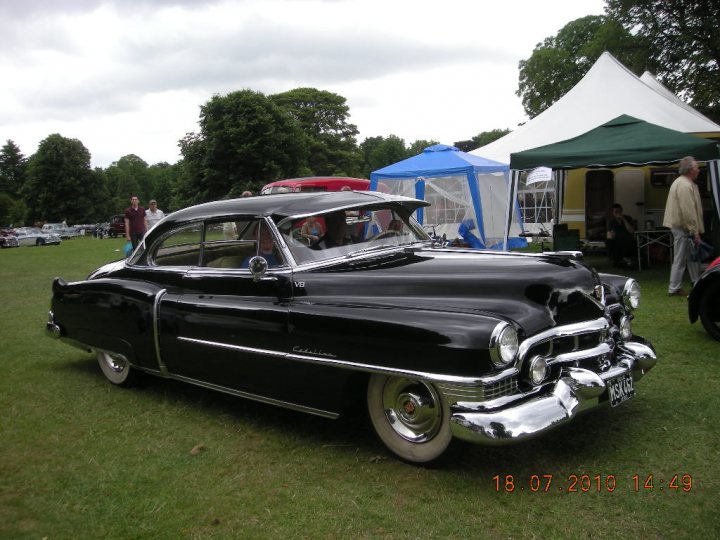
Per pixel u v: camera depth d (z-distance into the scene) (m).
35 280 13.01
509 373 2.94
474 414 2.86
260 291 3.91
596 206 13.12
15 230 39.19
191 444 3.80
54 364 5.81
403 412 3.30
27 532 2.86
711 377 4.54
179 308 4.28
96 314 4.86
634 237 10.53
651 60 26.06
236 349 3.89
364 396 3.55
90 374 5.44
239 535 2.75
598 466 3.23
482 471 3.23
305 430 3.94
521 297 3.25
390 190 13.59
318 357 3.46
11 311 8.88
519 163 9.59
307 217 3.95
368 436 3.79
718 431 3.60
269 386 3.79
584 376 3.13
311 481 3.23
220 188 39.41
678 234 7.57
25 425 4.20
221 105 39.00
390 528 2.73
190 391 4.88
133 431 4.05
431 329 3.00
